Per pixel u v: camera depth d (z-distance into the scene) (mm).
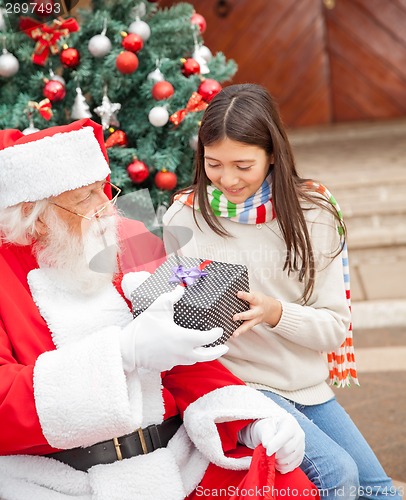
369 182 5332
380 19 7375
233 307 1725
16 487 1642
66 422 1530
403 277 4469
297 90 7594
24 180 1697
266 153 1914
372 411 3037
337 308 2004
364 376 3369
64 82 2662
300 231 1919
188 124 2648
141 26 2648
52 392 1537
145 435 1710
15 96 2676
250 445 1738
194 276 1708
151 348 1551
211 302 1618
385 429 2881
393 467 2602
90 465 1676
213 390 1776
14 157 1695
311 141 7070
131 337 1564
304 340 1933
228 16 7418
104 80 2633
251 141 1853
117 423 1530
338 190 5359
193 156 2812
